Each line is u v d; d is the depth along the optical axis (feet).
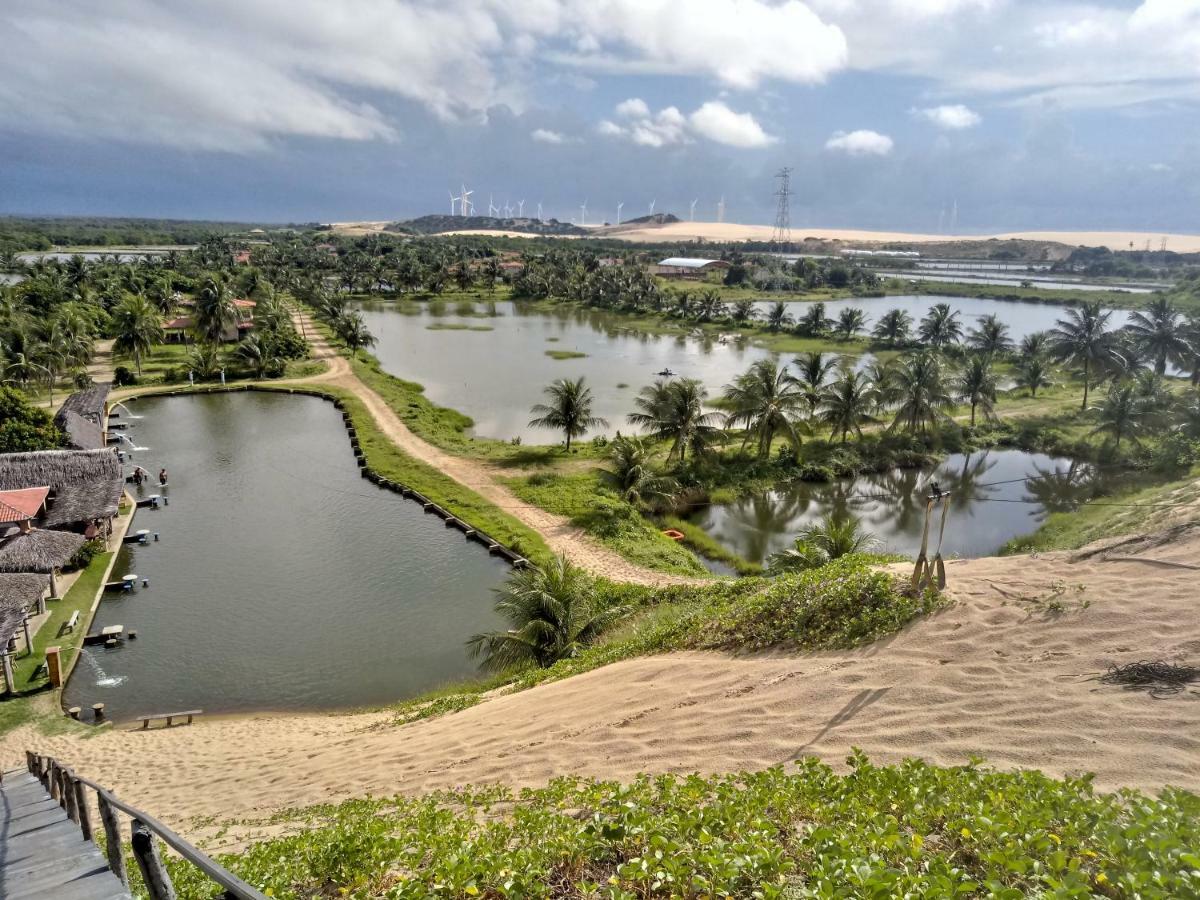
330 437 168.66
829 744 27.71
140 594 93.71
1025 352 225.56
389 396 201.46
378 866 23.72
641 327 350.43
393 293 447.01
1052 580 36.11
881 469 148.36
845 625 37.63
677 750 30.91
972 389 167.53
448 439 161.89
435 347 286.25
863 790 21.93
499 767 35.55
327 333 306.76
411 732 51.26
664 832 20.33
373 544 109.91
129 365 234.17
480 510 119.75
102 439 148.05
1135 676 26.30
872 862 16.38
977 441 162.40
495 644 72.28
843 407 151.94
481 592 94.73
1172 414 149.59
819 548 74.84
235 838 35.06
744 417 148.87
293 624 86.58
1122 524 52.54
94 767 57.31
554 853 20.58
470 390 216.95
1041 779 20.43
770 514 126.41
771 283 493.36
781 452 150.51
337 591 94.79
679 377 233.76
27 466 105.50
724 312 374.84
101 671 76.89
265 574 99.55
